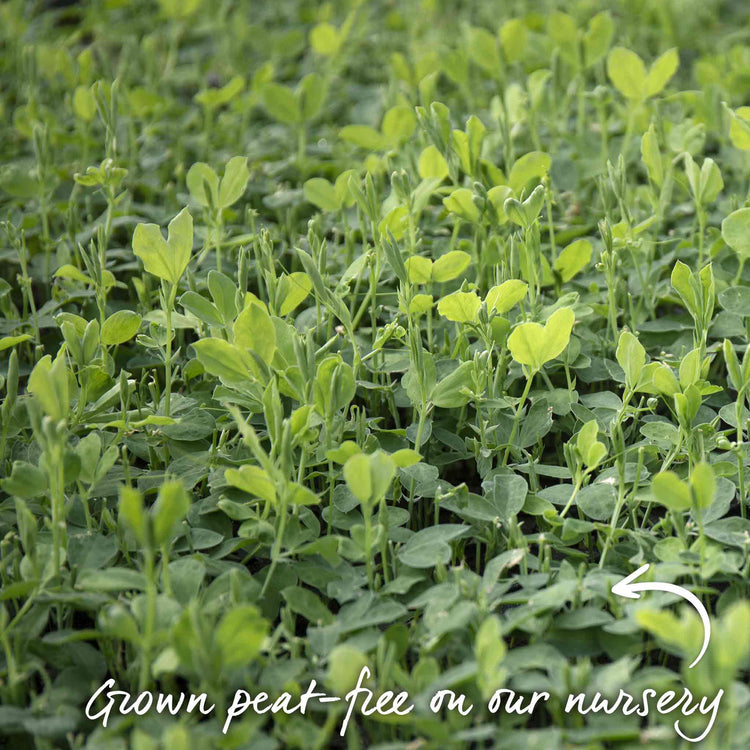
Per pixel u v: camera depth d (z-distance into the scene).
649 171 1.76
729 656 1.48
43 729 1.52
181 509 1.51
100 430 1.66
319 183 1.79
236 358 1.60
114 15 2.89
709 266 1.64
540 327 1.62
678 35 2.46
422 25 2.56
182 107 2.17
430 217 1.88
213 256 1.83
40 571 1.58
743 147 1.73
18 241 1.75
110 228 1.76
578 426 1.68
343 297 1.76
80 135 1.97
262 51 2.53
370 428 1.67
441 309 1.66
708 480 1.55
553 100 1.94
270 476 1.56
